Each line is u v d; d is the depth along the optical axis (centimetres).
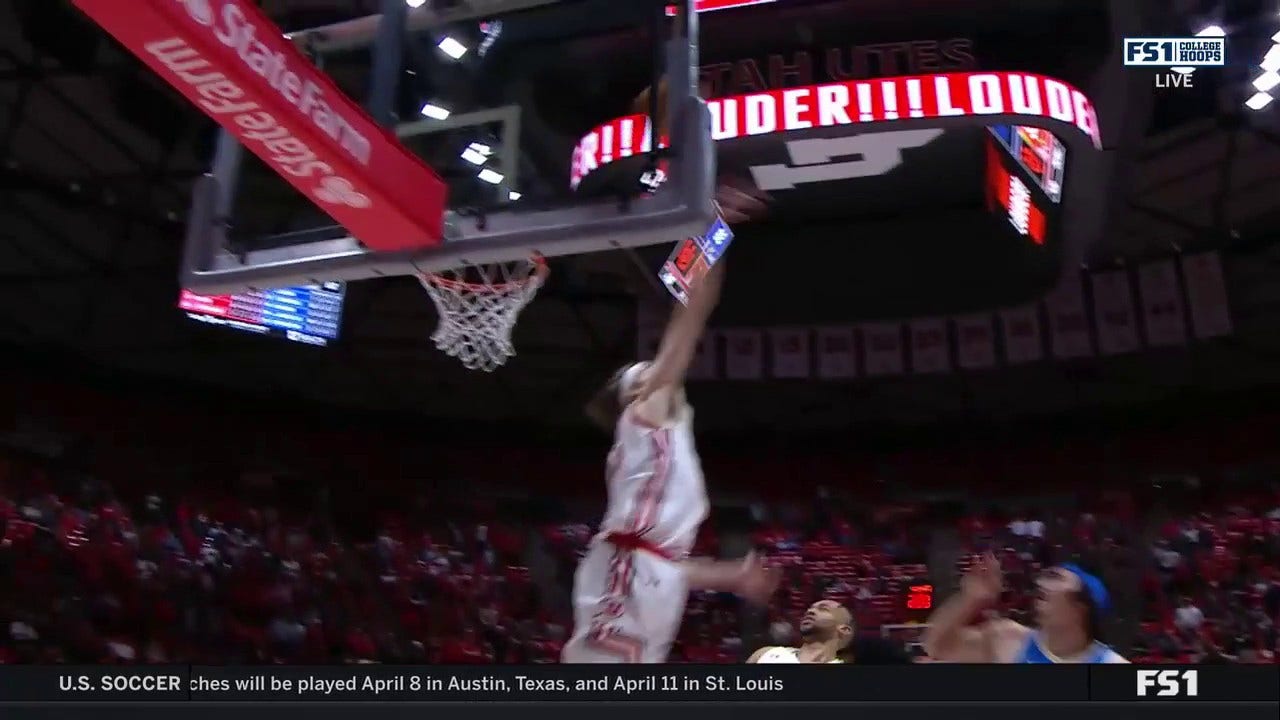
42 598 897
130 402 1204
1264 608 1039
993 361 1275
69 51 986
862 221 1170
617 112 858
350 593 1143
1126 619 1103
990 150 917
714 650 1070
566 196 271
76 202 1145
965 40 773
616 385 193
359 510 1333
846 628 250
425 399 1416
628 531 175
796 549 1298
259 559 1104
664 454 178
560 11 749
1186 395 1299
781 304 1281
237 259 317
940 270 1184
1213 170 1088
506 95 781
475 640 1142
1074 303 1268
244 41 211
